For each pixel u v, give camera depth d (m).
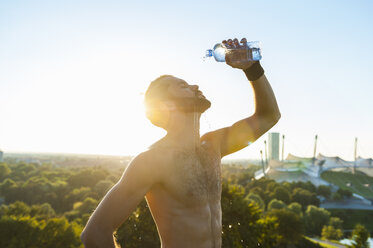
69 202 85.06
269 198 91.38
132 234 12.99
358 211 100.38
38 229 25.44
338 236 65.31
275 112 1.73
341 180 159.12
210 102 1.50
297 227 43.28
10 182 103.38
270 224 16.52
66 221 27.36
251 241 14.26
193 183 1.32
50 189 98.00
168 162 1.29
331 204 106.25
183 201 1.29
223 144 1.66
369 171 178.62
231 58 1.61
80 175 116.56
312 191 116.62
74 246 26.22
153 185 1.31
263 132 1.71
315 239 64.19
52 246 25.17
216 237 1.39
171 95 1.44
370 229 84.88
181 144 1.39
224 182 16.08
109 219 1.15
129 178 1.21
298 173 170.75
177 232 1.27
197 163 1.39
